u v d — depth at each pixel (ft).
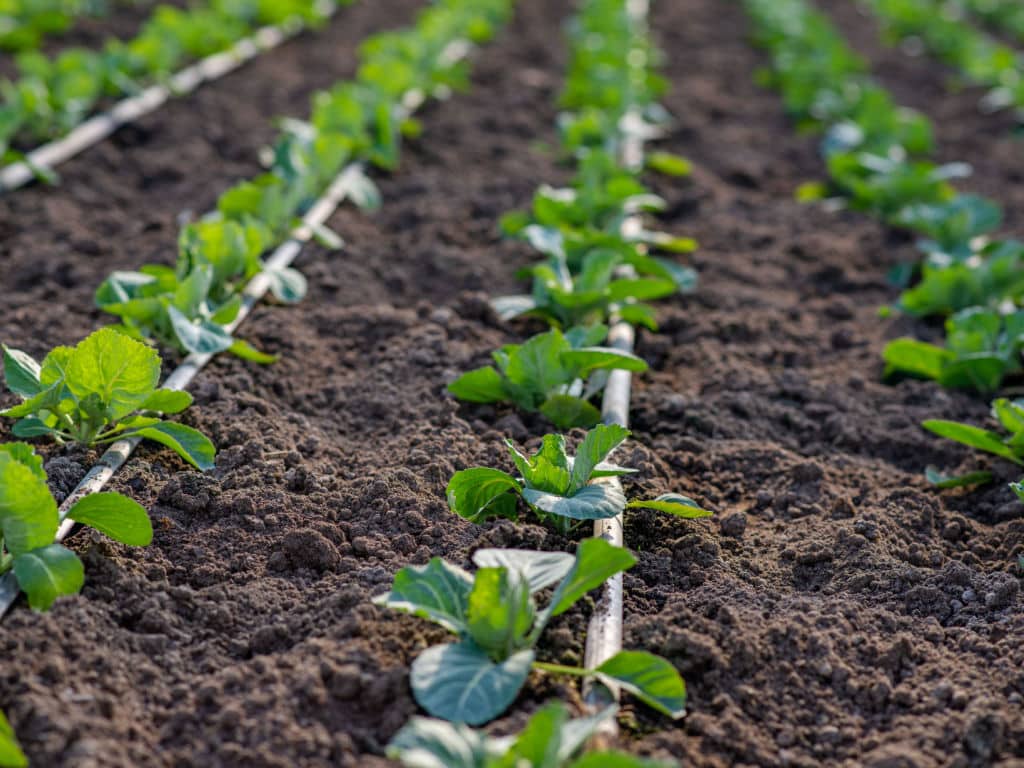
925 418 5.47
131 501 4.47
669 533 4.85
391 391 5.37
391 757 4.10
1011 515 4.99
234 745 4.17
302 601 4.54
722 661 4.43
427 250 6.35
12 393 5.19
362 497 4.84
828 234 6.89
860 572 4.73
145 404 4.87
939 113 10.21
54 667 4.25
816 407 5.51
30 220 6.43
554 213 6.37
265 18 11.44
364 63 10.59
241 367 5.41
